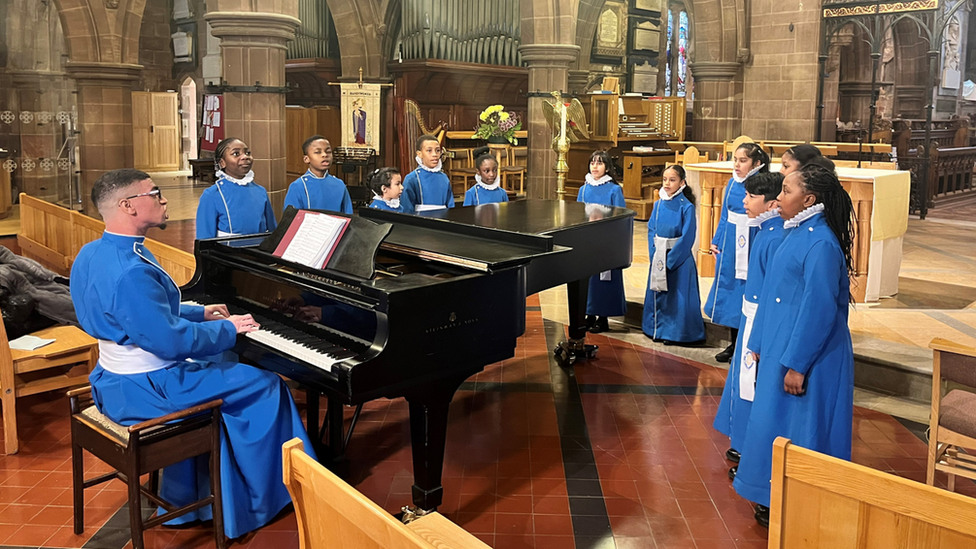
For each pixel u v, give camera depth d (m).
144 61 18.39
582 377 5.13
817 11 12.08
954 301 6.55
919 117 18.98
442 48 13.70
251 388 3.08
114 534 3.08
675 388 4.92
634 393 4.83
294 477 1.80
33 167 14.09
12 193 13.95
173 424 2.85
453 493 3.50
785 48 12.46
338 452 3.70
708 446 4.04
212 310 3.31
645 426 4.31
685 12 17.92
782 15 12.40
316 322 3.17
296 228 3.42
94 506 3.31
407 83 13.81
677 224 5.60
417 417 3.06
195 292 3.78
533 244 3.66
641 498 3.46
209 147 10.36
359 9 14.12
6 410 3.79
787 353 2.96
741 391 3.45
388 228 3.07
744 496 3.18
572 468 3.77
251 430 3.07
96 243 2.96
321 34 15.27
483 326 3.09
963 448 3.44
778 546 1.86
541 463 3.82
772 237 3.33
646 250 9.07
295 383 4.77
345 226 3.22
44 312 4.32
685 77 18.36
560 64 11.23
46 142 14.16
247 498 3.09
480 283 3.06
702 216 7.68
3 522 3.15
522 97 15.52
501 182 12.68
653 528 3.20
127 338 2.92
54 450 3.89
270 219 4.77
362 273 2.96
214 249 3.80
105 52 12.76
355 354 2.87
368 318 2.92
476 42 14.09
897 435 4.21
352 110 12.78
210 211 4.48
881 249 6.43
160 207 2.96
